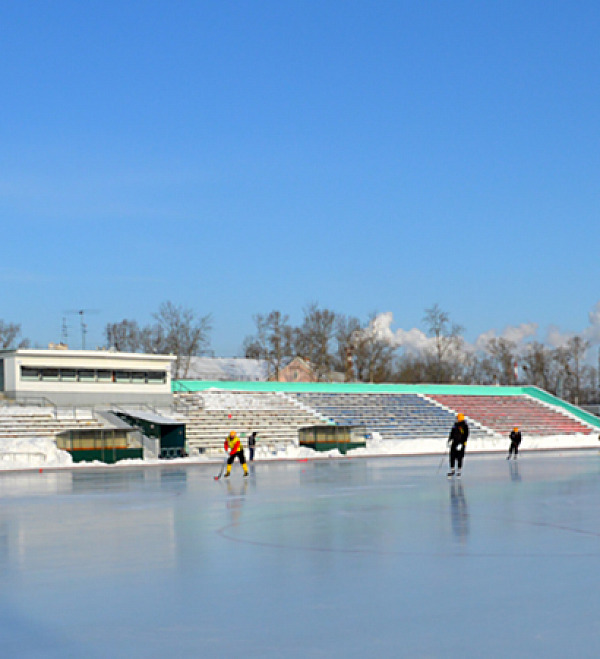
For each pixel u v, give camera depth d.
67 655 7.43
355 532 15.18
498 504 20.27
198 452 55.69
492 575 10.79
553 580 10.42
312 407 71.38
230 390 71.62
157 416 56.59
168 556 12.68
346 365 107.06
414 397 80.75
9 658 7.38
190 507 20.58
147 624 8.45
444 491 24.56
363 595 9.66
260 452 55.56
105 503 22.16
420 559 12.10
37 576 11.15
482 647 7.46
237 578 10.80
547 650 7.33
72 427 53.78
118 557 12.66
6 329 102.62
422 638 7.79
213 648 7.57
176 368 99.25
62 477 36.16
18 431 51.28
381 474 34.38
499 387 87.88
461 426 30.98
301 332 107.69
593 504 20.17
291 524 16.58
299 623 8.41
